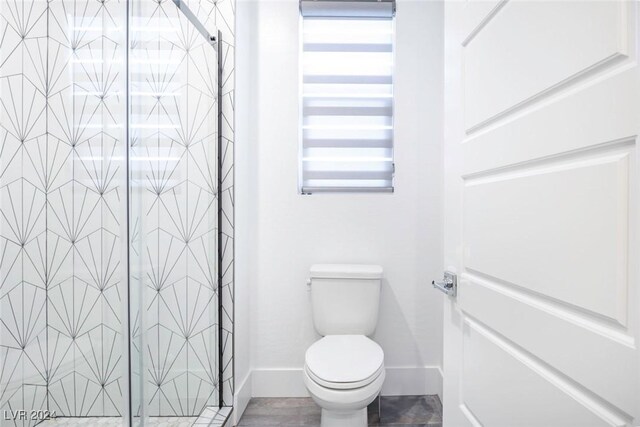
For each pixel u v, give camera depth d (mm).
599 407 552
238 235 1868
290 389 2062
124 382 1079
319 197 2074
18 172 777
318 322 1885
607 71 535
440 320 2059
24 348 793
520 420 746
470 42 954
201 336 1616
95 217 980
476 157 918
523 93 722
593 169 555
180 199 1439
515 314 757
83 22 940
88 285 957
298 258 2072
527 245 711
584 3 571
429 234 2078
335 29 2146
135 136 1139
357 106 2133
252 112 2082
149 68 1225
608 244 529
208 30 1692
